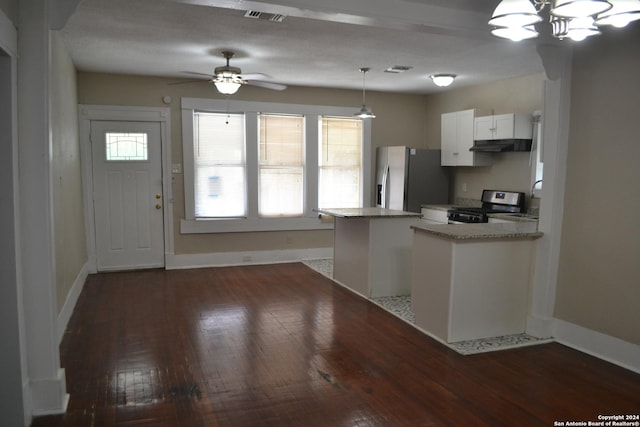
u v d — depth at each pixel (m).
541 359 3.31
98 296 4.80
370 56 4.64
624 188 3.19
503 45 4.17
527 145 5.32
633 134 3.13
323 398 2.74
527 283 3.79
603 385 2.92
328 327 3.95
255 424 2.46
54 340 2.53
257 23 3.62
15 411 2.39
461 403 2.69
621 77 3.20
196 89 5.98
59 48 3.99
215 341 3.61
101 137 5.68
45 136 2.42
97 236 5.79
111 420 2.48
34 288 2.47
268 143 6.45
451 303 3.54
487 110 6.06
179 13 3.40
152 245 6.03
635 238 3.13
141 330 3.84
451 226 3.92
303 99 6.50
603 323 3.35
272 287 5.23
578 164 3.51
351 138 6.88
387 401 2.71
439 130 6.94
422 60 4.79
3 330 2.34
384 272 4.86
